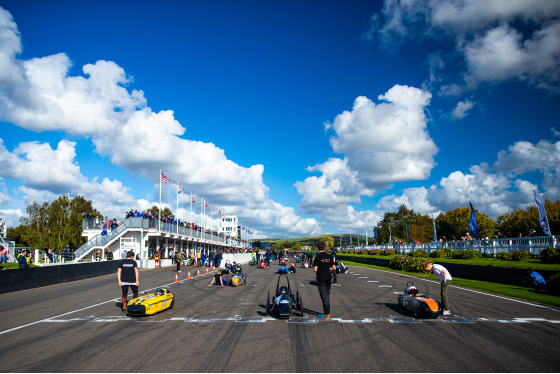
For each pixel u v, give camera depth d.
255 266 40.97
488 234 63.06
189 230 47.69
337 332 8.50
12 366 6.31
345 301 13.12
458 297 13.36
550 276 13.94
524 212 53.44
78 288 18.33
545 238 21.00
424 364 6.18
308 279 22.67
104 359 6.64
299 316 10.45
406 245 41.84
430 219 96.38
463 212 67.44
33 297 15.09
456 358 6.48
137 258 35.38
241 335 8.30
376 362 6.30
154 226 38.56
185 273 28.19
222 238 67.12
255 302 13.26
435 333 8.30
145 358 6.67
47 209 45.53
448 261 25.41
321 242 10.45
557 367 5.99
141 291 16.95
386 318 10.04
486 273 18.36
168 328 9.12
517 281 16.03
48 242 42.88
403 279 21.53
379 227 105.50
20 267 17.98
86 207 59.75
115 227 37.31
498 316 10.01
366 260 41.81
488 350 6.94
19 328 9.28
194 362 6.40
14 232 67.94
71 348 7.39
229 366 6.17
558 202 49.34
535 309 10.94
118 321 10.06
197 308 12.07
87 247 35.03
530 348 7.04
